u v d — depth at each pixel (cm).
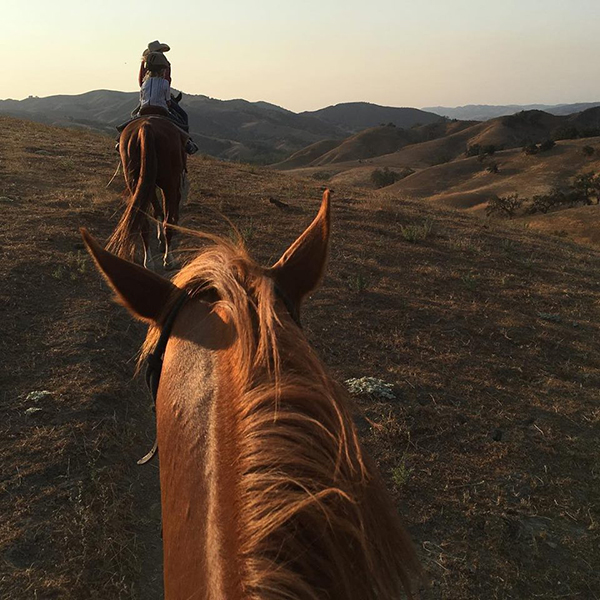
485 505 421
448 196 10431
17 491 401
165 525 116
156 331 149
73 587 334
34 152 1533
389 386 559
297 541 88
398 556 101
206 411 112
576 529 407
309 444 95
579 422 535
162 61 780
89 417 479
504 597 349
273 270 148
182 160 736
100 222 967
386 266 916
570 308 831
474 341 685
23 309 646
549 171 11138
